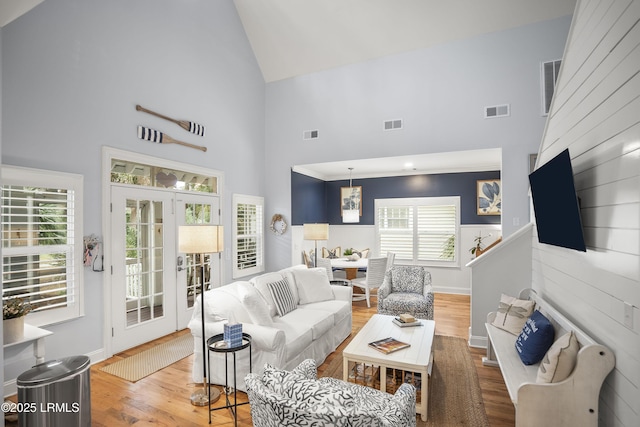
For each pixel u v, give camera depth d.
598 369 1.76
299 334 2.94
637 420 1.49
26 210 2.82
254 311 2.78
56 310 2.99
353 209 7.31
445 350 3.62
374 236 7.23
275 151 6.24
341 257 7.14
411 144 5.24
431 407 2.52
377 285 5.55
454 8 4.77
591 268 1.98
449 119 5.02
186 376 3.03
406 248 6.95
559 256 2.57
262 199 6.20
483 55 4.85
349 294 4.16
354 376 2.81
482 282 3.69
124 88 3.69
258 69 6.17
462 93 4.96
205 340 2.84
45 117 2.95
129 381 2.92
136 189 3.81
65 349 3.08
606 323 1.79
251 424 2.30
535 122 4.58
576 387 1.81
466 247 6.48
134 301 3.77
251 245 5.91
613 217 1.71
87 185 3.29
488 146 4.80
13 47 2.74
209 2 5.02
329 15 5.29
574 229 2.04
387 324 3.20
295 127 6.08
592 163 1.97
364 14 5.13
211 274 4.95
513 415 2.42
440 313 5.10
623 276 1.61
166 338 4.06
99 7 3.44
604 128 1.82
